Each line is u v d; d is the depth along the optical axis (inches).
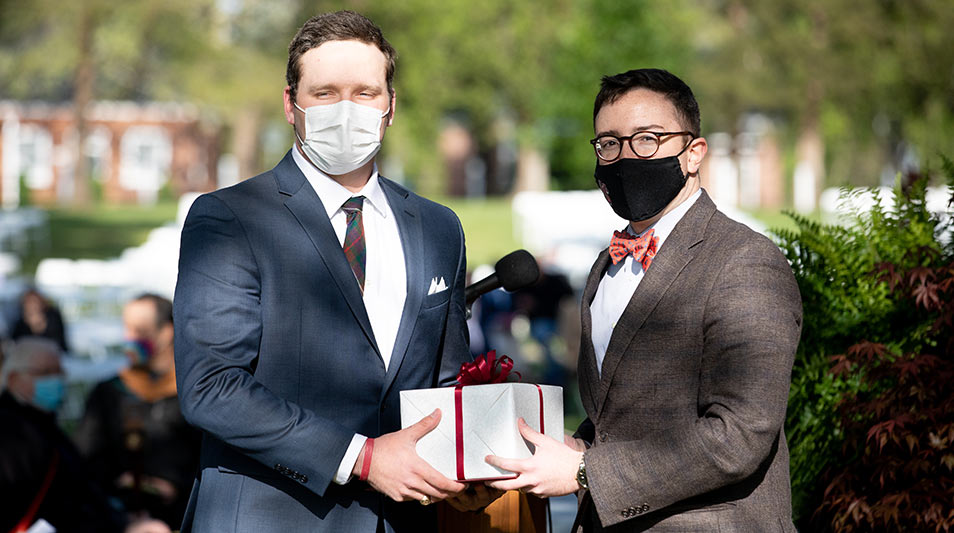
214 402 139.3
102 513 228.1
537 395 145.1
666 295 140.3
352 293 148.5
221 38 1929.1
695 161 146.1
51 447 221.8
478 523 155.6
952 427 157.9
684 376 138.6
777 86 1943.9
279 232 148.3
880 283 183.3
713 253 140.0
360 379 147.6
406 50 1814.7
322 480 139.3
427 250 158.7
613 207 147.5
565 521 223.0
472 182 2445.9
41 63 2000.5
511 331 703.7
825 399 178.1
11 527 214.5
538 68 1872.5
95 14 1916.8
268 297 146.3
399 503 150.8
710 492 138.5
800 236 191.8
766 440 131.6
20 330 585.6
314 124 147.6
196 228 148.0
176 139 2329.0
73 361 602.5
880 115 1893.5
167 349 275.6
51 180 2301.9
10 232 1536.7
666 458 133.4
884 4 1753.2
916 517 159.9
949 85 1652.3
